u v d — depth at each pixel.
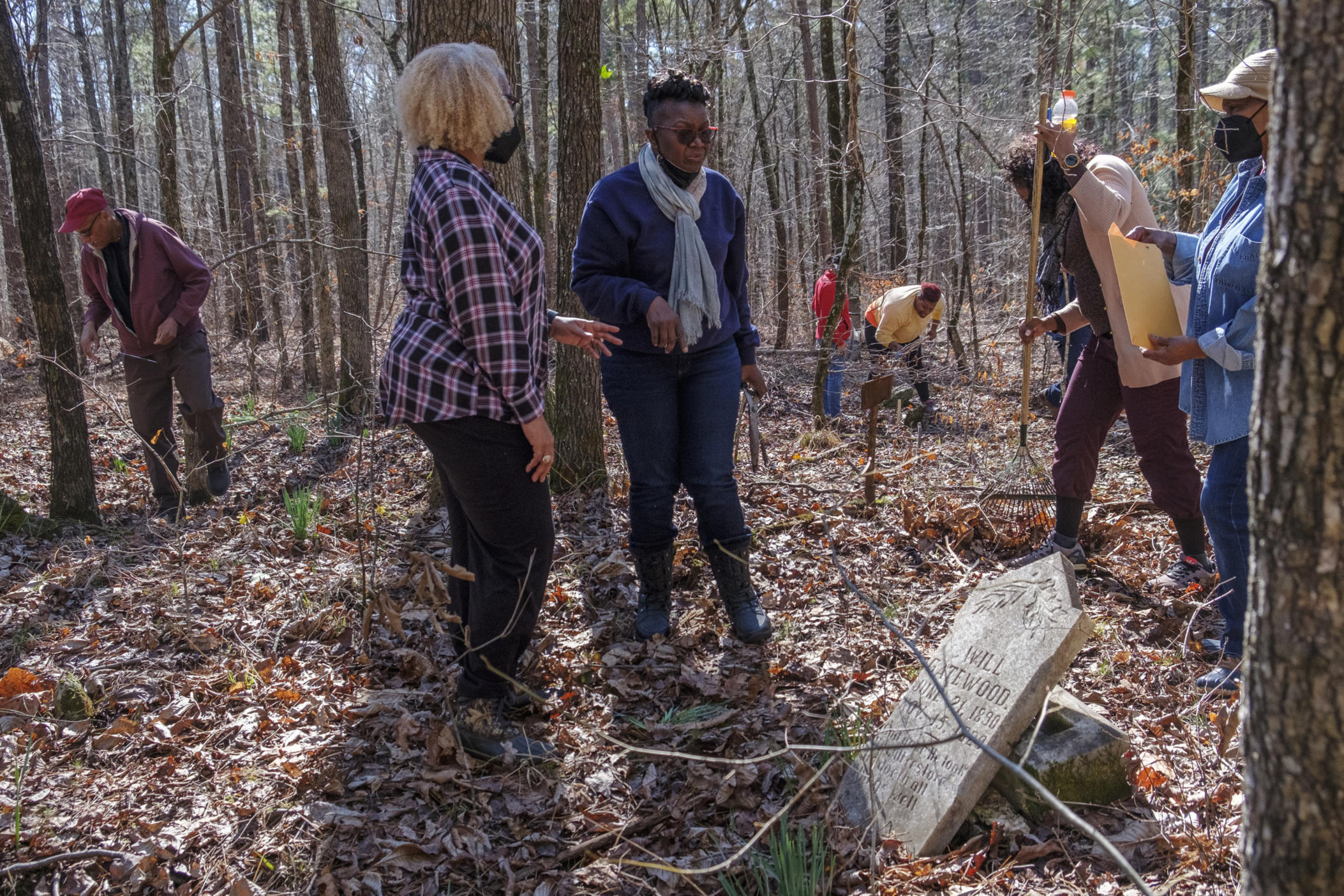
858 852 2.31
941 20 15.23
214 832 2.48
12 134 4.58
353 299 8.72
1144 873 2.19
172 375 5.43
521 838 2.47
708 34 10.91
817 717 2.91
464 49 2.48
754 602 3.48
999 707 2.42
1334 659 1.17
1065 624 2.40
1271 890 1.27
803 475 5.80
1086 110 14.62
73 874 2.32
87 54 17.28
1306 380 1.14
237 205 12.98
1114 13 13.59
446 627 3.18
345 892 2.28
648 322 3.15
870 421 4.77
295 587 4.06
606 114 20.28
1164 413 3.57
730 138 14.77
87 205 4.89
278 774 2.73
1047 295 4.09
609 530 4.70
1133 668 3.14
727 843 2.40
